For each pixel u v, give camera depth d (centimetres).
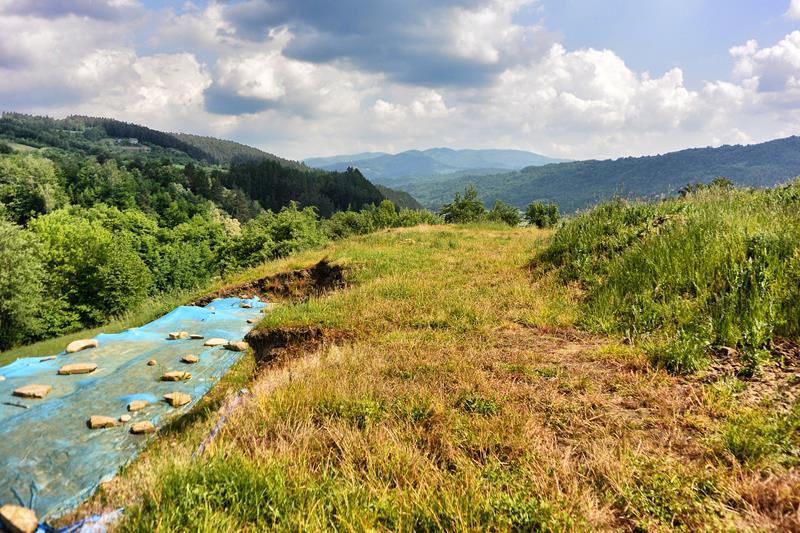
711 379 420
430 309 830
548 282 914
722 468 279
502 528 242
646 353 496
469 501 263
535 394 418
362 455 328
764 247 606
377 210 6178
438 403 402
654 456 303
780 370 414
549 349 572
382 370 519
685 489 262
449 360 539
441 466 316
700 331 510
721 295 580
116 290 3159
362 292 995
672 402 379
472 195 6281
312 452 342
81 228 3422
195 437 410
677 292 642
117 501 315
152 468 326
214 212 10875
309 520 255
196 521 249
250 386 573
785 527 227
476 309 784
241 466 305
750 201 948
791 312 482
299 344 776
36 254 2991
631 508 255
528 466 301
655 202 1127
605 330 624
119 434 497
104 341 906
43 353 1357
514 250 1374
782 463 284
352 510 261
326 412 407
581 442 334
